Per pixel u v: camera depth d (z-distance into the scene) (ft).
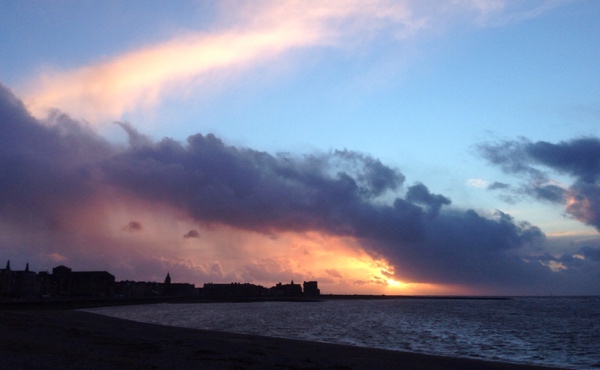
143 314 505.25
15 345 119.14
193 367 102.89
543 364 154.81
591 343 225.76
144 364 100.73
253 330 287.89
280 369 107.04
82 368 88.58
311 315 513.86
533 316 513.04
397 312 625.41
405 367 124.57
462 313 594.24
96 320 285.64
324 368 112.47
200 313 545.85
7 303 521.24
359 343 214.90
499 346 210.59
